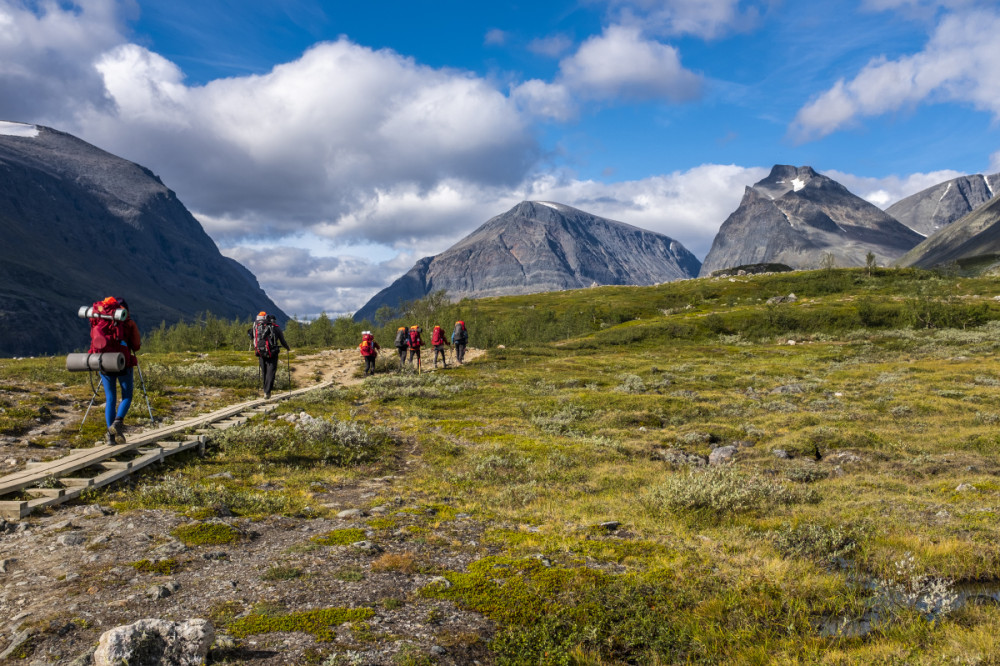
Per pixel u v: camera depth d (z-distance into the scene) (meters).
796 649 5.54
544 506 11.03
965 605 6.64
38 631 4.68
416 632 5.25
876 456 17.34
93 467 10.30
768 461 17.08
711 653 5.46
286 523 8.62
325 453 14.61
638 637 5.62
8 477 8.92
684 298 171.88
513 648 5.18
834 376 38.94
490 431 19.59
